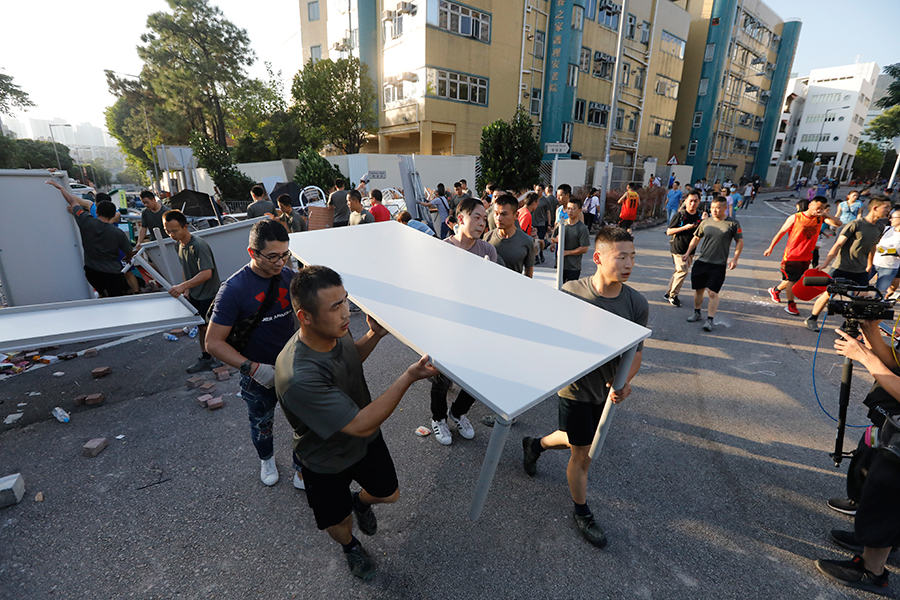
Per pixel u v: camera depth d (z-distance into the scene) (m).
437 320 1.77
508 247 3.88
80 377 4.29
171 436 3.35
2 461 3.03
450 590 2.10
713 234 5.54
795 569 2.26
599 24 24.42
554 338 1.74
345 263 2.29
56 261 5.65
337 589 2.10
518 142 15.54
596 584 2.15
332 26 24.88
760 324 6.09
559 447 2.63
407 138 24.44
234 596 2.06
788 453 3.24
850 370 2.39
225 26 31.38
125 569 2.20
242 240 6.30
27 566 2.20
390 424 3.58
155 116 38.06
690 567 2.26
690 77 34.09
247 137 26.91
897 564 2.27
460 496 2.75
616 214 16.95
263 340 2.56
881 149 84.12
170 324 3.49
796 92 86.81
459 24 19.92
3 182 5.18
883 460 1.91
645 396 4.07
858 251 5.62
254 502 2.68
